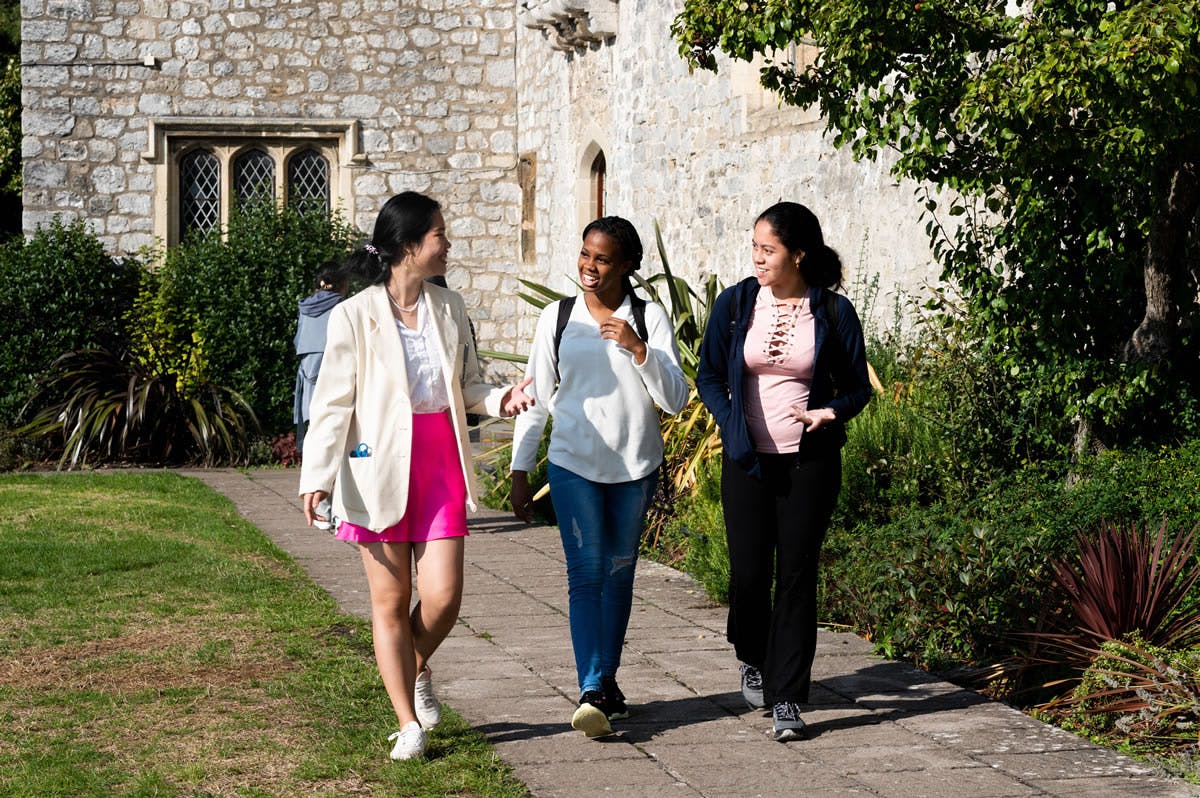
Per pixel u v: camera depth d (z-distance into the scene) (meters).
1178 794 3.98
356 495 4.17
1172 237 6.12
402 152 17.17
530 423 4.73
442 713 4.74
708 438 7.99
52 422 13.34
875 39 5.69
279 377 13.95
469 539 8.85
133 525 8.91
